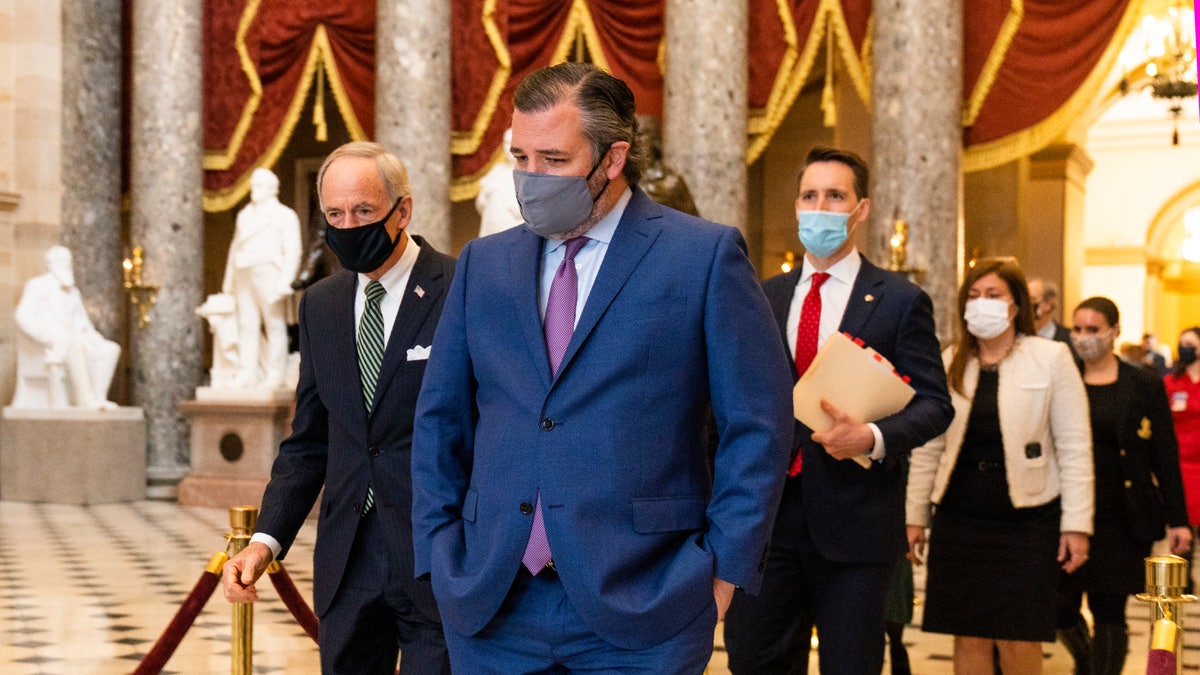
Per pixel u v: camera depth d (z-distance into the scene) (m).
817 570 3.66
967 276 4.35
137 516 12.20
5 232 14.35
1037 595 4.18
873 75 11.57
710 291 2.41
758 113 12.45
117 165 14.95
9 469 13.41
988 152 11.77
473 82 13.48
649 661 2.29
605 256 2.44
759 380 2.41
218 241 19.62
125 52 15.06
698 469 2.44
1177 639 2.84
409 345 3.23
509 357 2.46
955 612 4.28
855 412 3.58
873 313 3.81
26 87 14.52
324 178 3.20
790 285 4.01
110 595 8.07
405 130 12.91
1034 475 4.21
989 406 4.27
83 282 14.60
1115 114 25.22
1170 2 13.84
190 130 13.99
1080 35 11.46
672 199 9.98
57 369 13.30
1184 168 25.03
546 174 2.36
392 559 3.20
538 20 13.29
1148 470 5.07
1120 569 4.97
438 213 13.02
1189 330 9.01
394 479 3.19
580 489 2.33
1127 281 25.44
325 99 18.83
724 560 2.30
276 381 13.01
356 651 3.30
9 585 8.38
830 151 3.86
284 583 4.10
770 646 3.74
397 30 12.96
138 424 13.60
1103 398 5.10
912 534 4.43
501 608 2.39
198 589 4.10
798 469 3.70
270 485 3.40
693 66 11.80
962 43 11.70
